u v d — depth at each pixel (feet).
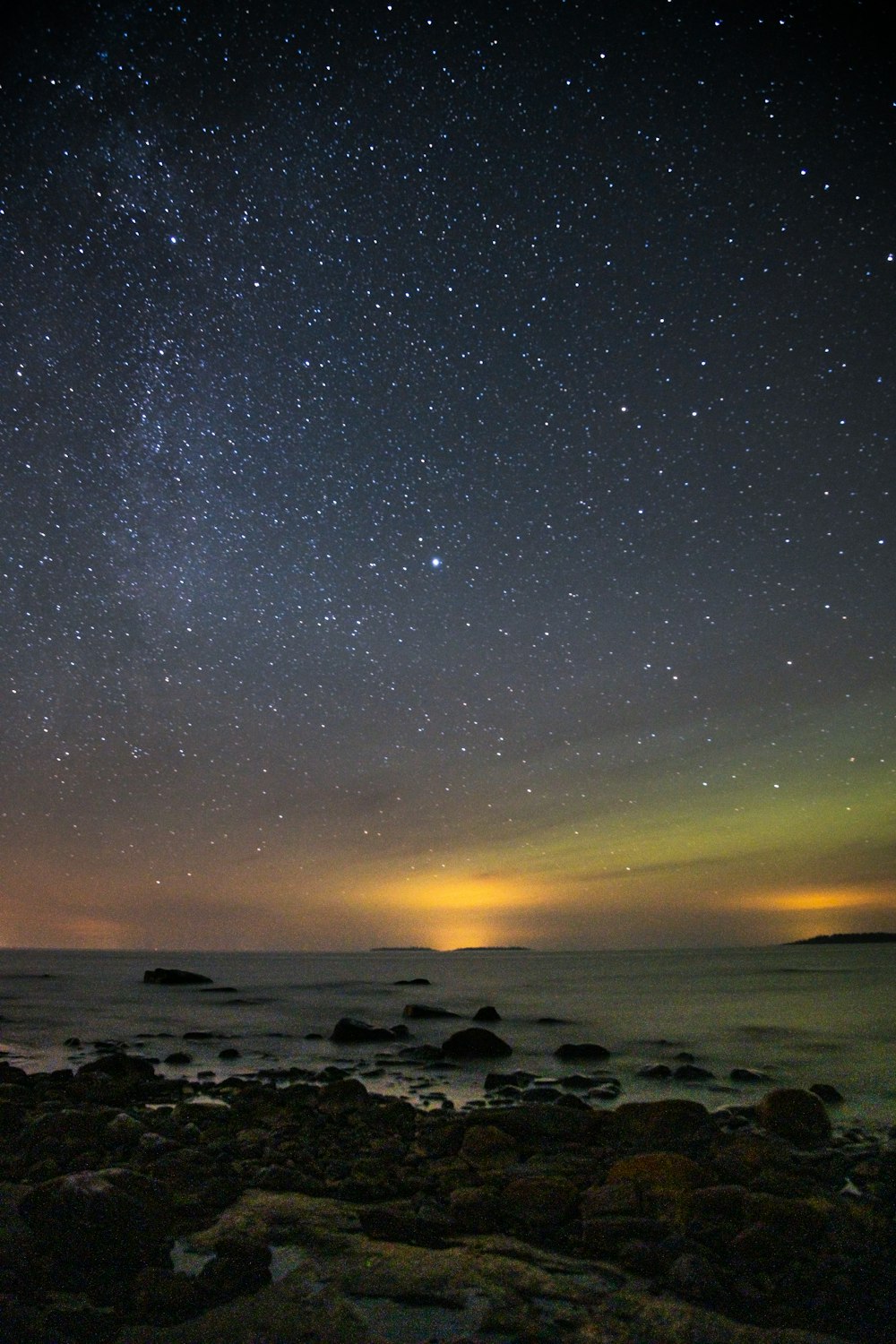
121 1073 25.11
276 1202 13.11
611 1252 11.21
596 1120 17.52
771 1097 18.39
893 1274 10.26
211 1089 23.59
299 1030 37.58
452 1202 13.00
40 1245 11.10
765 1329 9.02
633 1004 46.34
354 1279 10.35
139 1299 9.71
